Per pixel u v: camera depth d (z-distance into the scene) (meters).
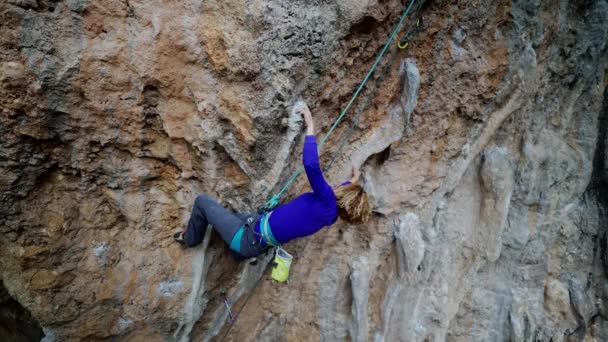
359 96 3.15
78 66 2.55
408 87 3.15
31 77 2.47
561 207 4.38
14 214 2.86
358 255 3.83
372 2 2.63
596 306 4.68
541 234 4.30
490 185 3.86
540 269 4.39
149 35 2.56
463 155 3.74
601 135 4.25
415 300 3.94
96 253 3.17
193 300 3.32
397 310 3.98
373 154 3.39
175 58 2.61
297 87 2.68
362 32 2.82
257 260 3.40
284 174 2.95
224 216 2.80
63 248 3.06
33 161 2.77
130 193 3.09
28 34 2.42
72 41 2.51
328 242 3.75
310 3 2.56
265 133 2.67
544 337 4.54
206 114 2.72
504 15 3.24
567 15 3.58
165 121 2.81
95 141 2.84
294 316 3.94
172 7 2.53
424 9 2.99
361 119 3.27
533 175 3.97
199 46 2.58
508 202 3.88
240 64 2.53
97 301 3.23
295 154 2.95
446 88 3.37
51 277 3.07
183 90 2.71
